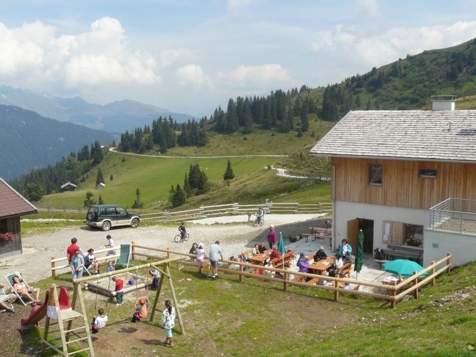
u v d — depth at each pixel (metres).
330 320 19.50
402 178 28.98
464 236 24.17
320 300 21.80
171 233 39.09
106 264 26.94
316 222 41.91
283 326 19.00
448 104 31.98
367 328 17.00
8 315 18.97
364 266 28.31
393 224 29.53
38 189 179.50
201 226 42.53
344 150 30.59
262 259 26.22
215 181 159.62
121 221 40.41
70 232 38.78
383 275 26.17
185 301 21.17
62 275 25.05
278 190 95.06
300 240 35.88
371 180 30.58
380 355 12.77
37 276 25.61
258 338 17.86
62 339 14.92
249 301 21.64
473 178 26.50
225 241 36.53
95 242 35.09
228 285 23.67
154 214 51.88
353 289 22.28
